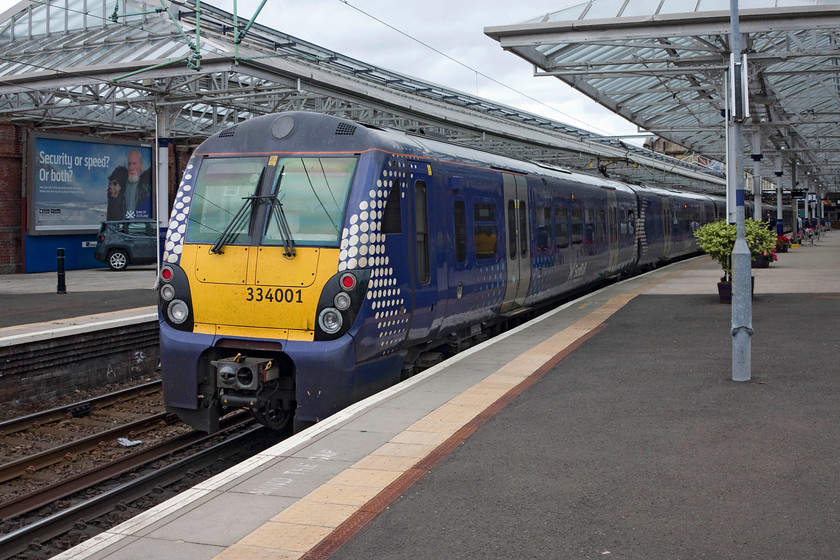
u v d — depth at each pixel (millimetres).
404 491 5535
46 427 10797
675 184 54562
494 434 6891
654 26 16453
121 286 21922
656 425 7051
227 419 10828
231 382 8328
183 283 8789
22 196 27656
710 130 27359
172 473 8547
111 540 4805
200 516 5152
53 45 22312
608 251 20688
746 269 8695
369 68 23562
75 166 29031
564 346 11250
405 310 9008
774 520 4859
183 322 8781
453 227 10516
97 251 28547
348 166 8547
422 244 9555
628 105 25781
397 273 8805
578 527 4840
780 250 36750
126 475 8727
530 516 5035
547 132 33219
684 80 23312
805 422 7031
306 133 8836
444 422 7293
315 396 8141
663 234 29188
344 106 25562
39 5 23438
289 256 8352
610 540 4637
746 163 44406
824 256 33781
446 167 10461
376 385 8781
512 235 13133
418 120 23734
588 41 16703
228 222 8773
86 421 11180
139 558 4535
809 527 4742
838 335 11727
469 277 11023
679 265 29688
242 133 9125
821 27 15773
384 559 4469
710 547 4504
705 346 11039
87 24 22406
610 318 14141
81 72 20562
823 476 5625
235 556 4543
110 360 13484
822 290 18312
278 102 22828
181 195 9156
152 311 15555
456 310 10648
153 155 31812
